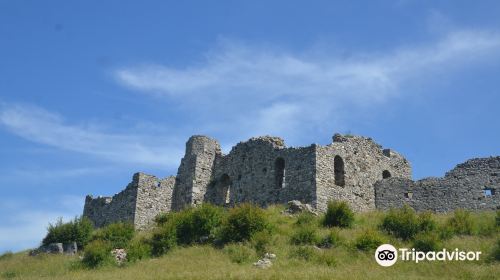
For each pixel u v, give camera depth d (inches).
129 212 2805.1
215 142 2994.6
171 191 2908.5
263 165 2650.1
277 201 2509.8
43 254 2304.4
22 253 2503.7
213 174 2920.8
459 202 2482.8
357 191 2588.6
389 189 2645.2
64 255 2265.0
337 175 2586.1
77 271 1957.4
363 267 1692.9
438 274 1609.3
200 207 2246.6
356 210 2544.3
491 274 1549.0
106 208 2989.7
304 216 2180.1
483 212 2359.7
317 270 1643.7
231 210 2148.1
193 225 2146.9
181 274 1679.4
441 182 2546.8
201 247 2021.4
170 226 2148.1
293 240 1957.4
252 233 2015.3
